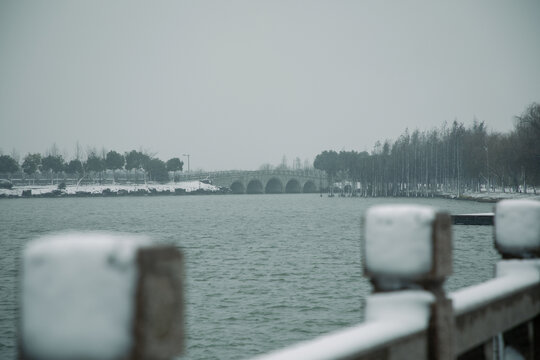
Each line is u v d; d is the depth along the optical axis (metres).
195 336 35.66
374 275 5.91
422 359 5.76
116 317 3.11
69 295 3.14
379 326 5.41
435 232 5.81
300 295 47.94
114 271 3.11
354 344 4.86
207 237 101.75
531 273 8.66
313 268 62.66
